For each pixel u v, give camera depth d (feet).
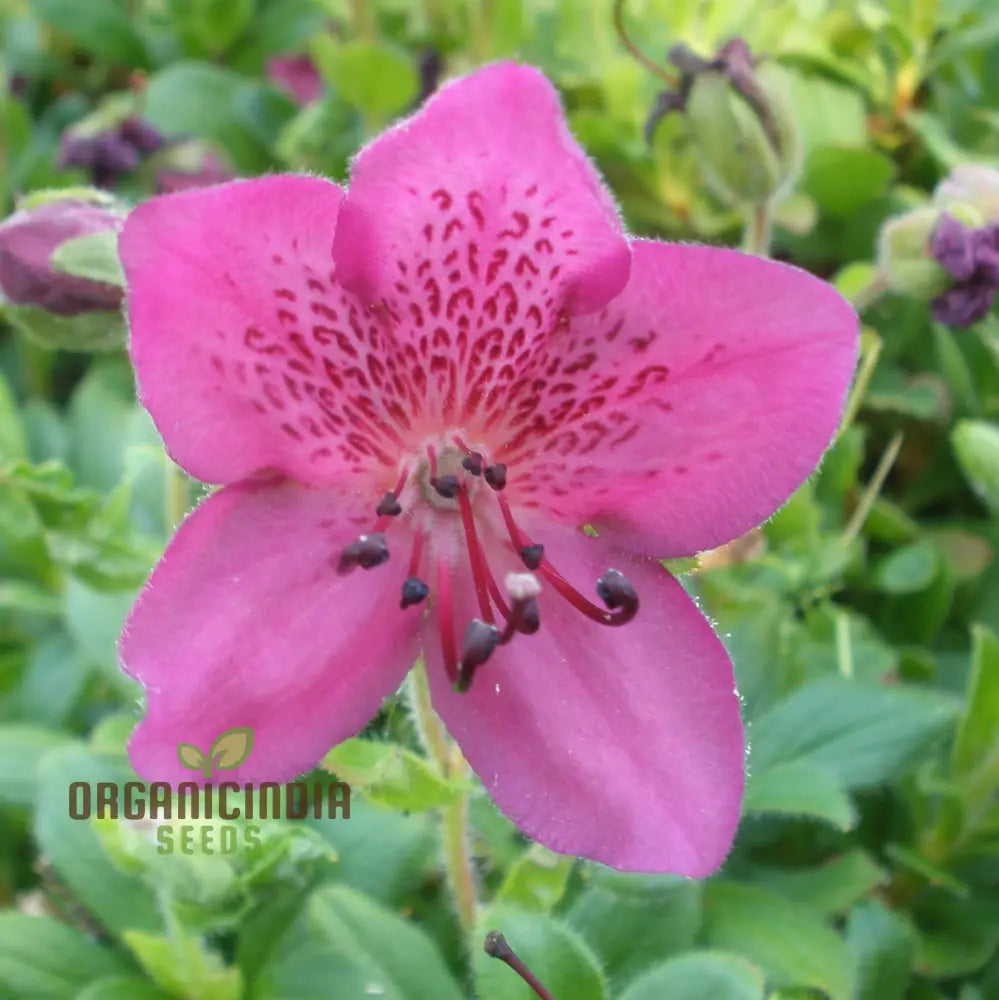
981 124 0.64
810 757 0.44
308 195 0.32
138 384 0.31
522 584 0.34
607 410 0.35
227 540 0.34
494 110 0.31
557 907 0.43
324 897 0.39
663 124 0.59
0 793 0.47
